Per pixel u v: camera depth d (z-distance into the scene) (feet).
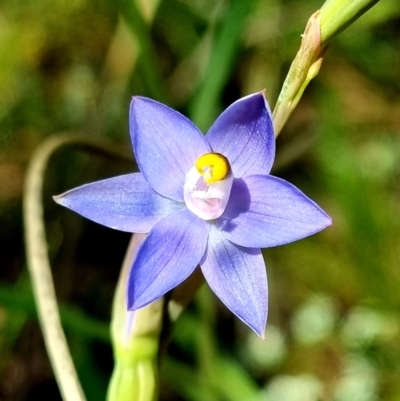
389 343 0.52
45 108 0.53
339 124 0.52
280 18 0.55
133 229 0.26
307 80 0.26
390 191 0.55
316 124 0.51
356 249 0.52
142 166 0.26
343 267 0.54
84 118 0.54
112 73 0.54
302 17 0.55
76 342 0.45
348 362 0.52
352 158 0.51
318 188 0.56
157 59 0.55
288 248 0.55
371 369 0.52
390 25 0.57
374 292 0.52
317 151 0.53
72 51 0.54
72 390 0.31
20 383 0.47
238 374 0.46
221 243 0.26
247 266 0.25
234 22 0.42
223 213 0.26
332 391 0.52
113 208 0.26
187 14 0.52
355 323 0.53
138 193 0.26
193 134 0.26
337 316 0.53
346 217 0.51
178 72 0.55
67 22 0.54
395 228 0.53
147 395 0.29
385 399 0.51
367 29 0.57
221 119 0.26
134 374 0.29
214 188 0.25
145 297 0.24
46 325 0.32
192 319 0.46
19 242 0.52
